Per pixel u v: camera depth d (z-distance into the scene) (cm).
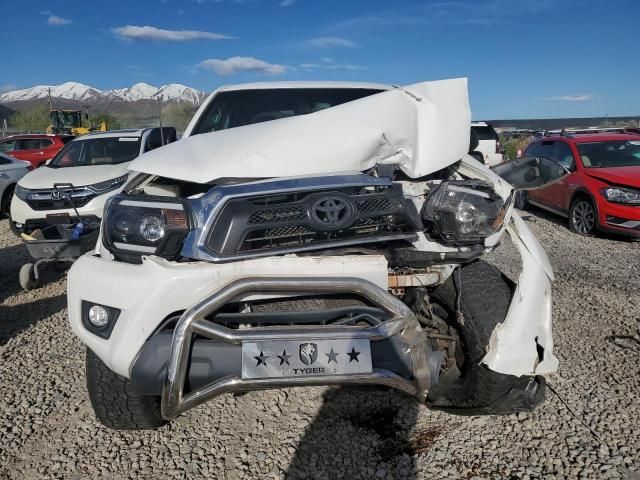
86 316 266
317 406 339
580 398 337
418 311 300
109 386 279
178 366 235
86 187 778
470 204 274
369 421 323
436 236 283
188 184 318
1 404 352
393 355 246
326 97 449
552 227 952
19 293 601
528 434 303
